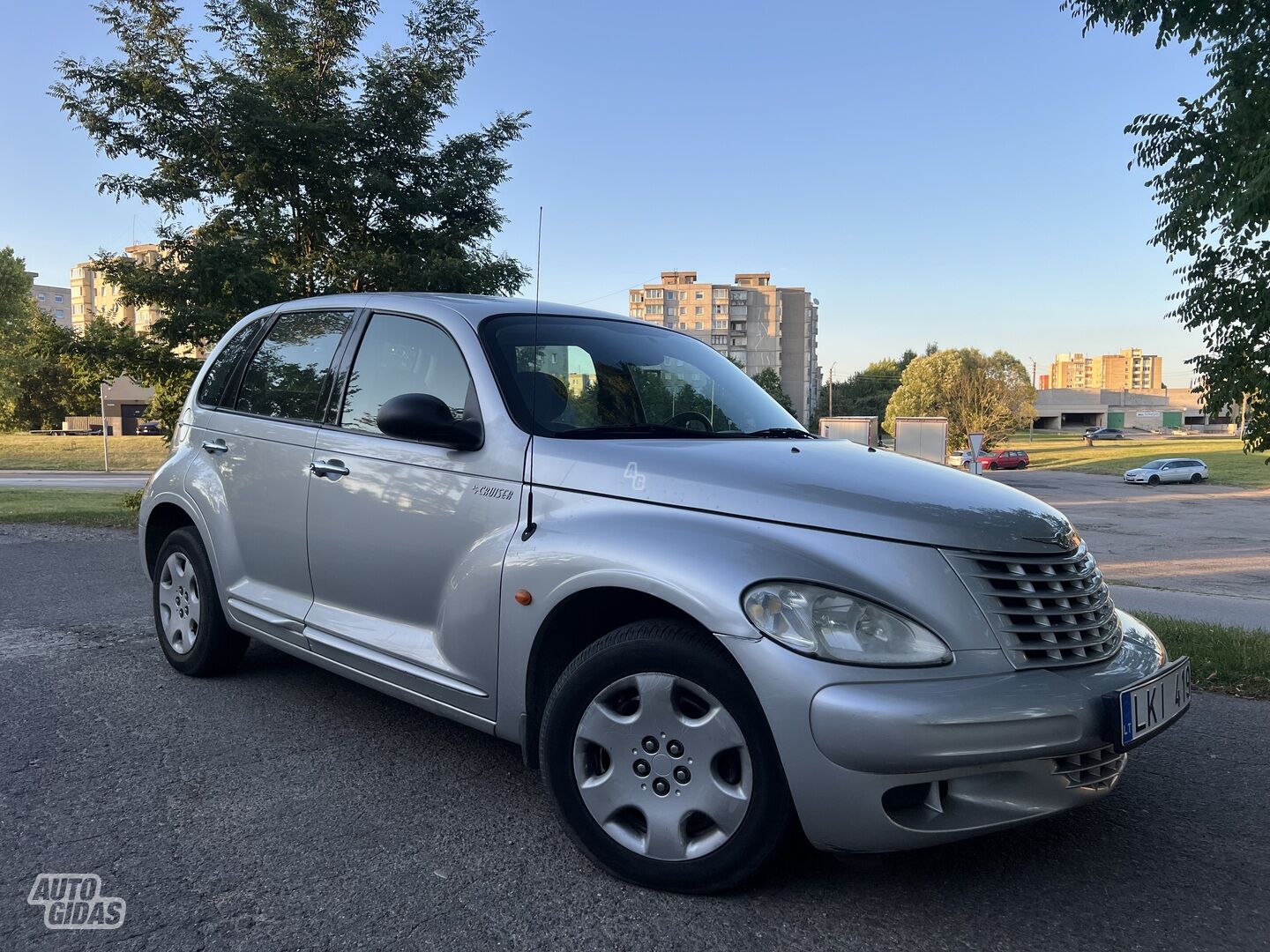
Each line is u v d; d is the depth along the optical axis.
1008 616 2.41
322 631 3.59
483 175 11.74
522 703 2.85
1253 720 4.25
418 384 3.45
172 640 4.59
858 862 2.75
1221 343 6.85
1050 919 2.45
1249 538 25.55
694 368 3.82
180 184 10.61
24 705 4.10
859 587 2.36
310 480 3.69
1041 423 146.62
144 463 44.91
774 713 2.29
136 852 2.74
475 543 3.01
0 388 51.06
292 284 11.14
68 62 10.35
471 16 11.66
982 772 2.27
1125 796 3.32
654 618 2.63
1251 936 2.38
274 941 2.28
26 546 9.48
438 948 2.27
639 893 2.55
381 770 3.41
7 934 2.29
